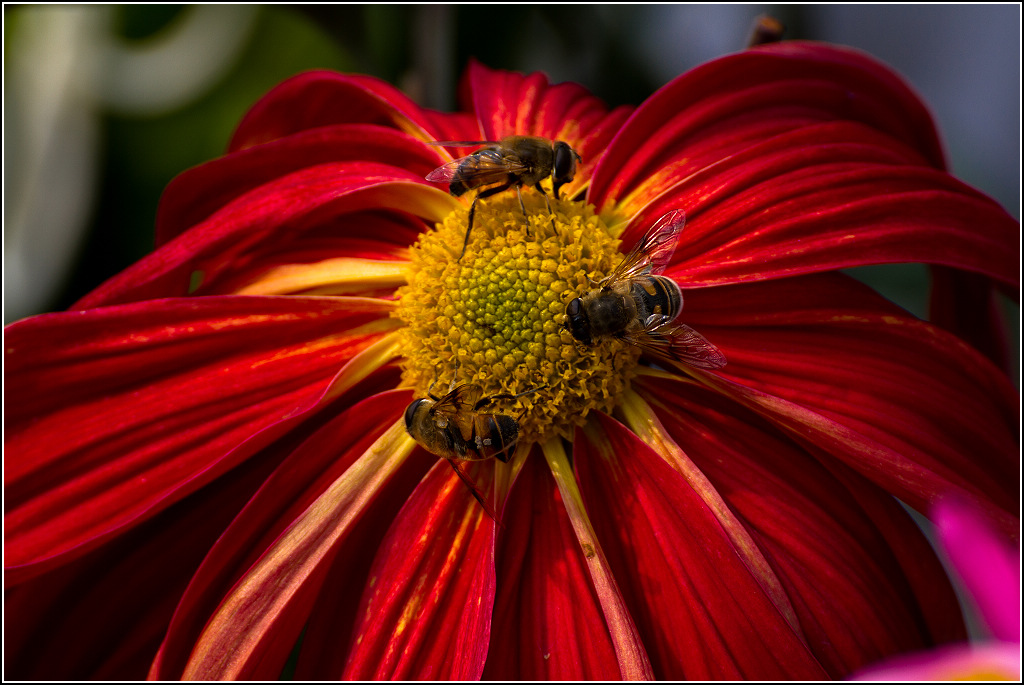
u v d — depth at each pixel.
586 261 0.30
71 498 0.30
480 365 0.30
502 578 0.29
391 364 0.31
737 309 0.30
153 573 0.30
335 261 0.31
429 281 0.30
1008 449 0.30
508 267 0.30
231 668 0.29
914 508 0.29
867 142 0.31
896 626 0.29
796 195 0.30
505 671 0.29
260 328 0.30
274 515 0.30
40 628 0.30
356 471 0.30
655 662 0.29
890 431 0.30
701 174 0.30
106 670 0.30
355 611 0.30
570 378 0.30
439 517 0.30
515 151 0.30
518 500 0.30
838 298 0.30
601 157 0.31
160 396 0.30
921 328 0.30
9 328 0.30
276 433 0.30
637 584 0.29
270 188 0.31
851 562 0.30
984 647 0.21
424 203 0.31
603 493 0.30
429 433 0.29
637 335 0.30
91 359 0.30
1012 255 0.30
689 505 0.29
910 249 0.30
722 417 0.30
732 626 0.29
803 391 0.30
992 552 0.19
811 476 0.30
